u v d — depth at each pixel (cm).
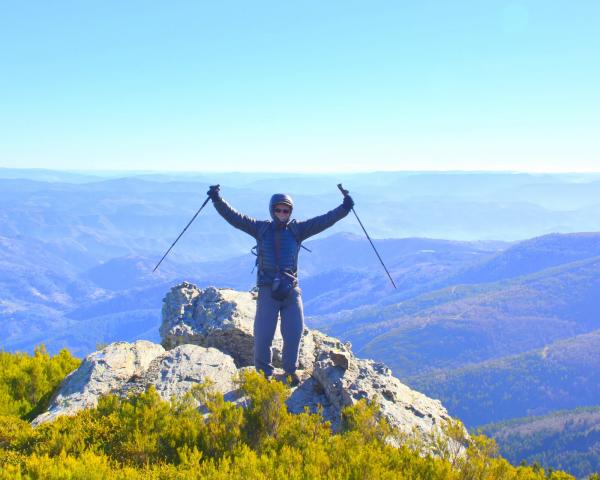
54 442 438
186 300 818
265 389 468
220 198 582
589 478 427
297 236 586
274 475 394
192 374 598
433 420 552
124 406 475
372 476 400
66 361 779
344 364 580
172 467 408
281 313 591
